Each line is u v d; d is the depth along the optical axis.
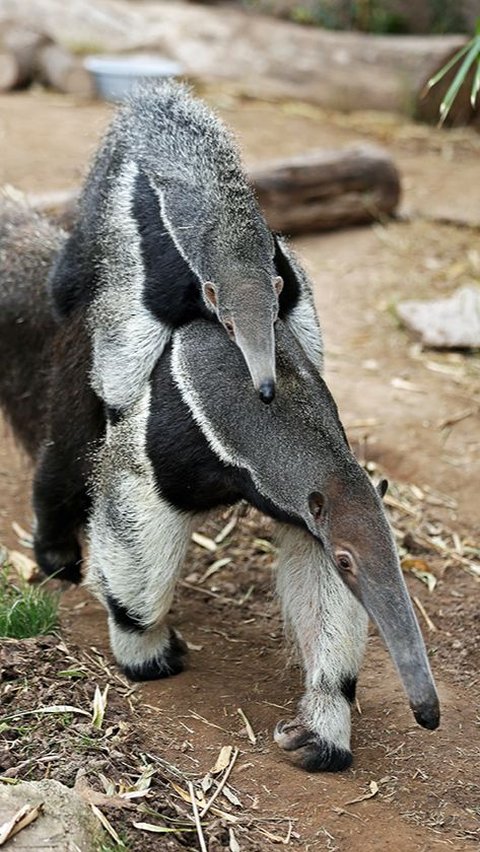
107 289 5.13
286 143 14.40
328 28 18.56
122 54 16.80
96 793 4.37
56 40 16.50
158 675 5.53
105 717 5.03
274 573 5.84
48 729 4.83
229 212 4.71
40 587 6.16
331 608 4.98
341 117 15.94
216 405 4.70
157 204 4.95
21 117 14.16
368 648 6.01
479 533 7.17
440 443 7.96
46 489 6.12
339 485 4.48
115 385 5.02
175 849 4.30
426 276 10.54
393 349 9.23
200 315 4.84
